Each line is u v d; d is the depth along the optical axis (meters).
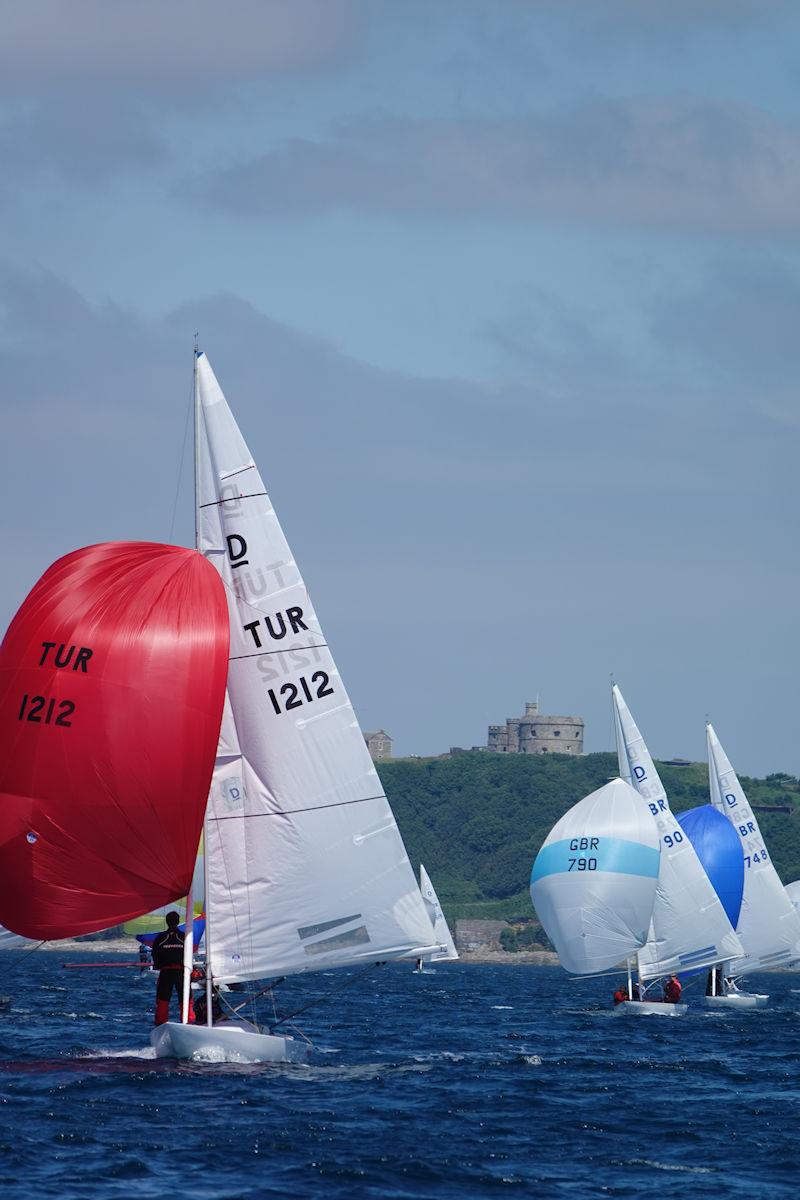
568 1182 73.81
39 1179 68.88
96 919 92.00
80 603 91.56
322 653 98.56
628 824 196.00
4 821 90.38
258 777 97.06
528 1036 162.50
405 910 97.69
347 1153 77.50
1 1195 65.44
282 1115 86.19
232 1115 85.19
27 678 90.75
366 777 98.19
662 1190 72.38
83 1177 69.69
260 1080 97.44
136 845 91.44
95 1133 79.19
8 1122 81.25
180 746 91.44
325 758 97.62
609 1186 73.12
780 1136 88.50
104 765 90.25
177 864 92.38
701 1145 85.00
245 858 96.69
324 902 96.75
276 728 97.31
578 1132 88.00
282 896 96.62
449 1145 81.50
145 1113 84.62
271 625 98.19
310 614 98.69
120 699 90.62
